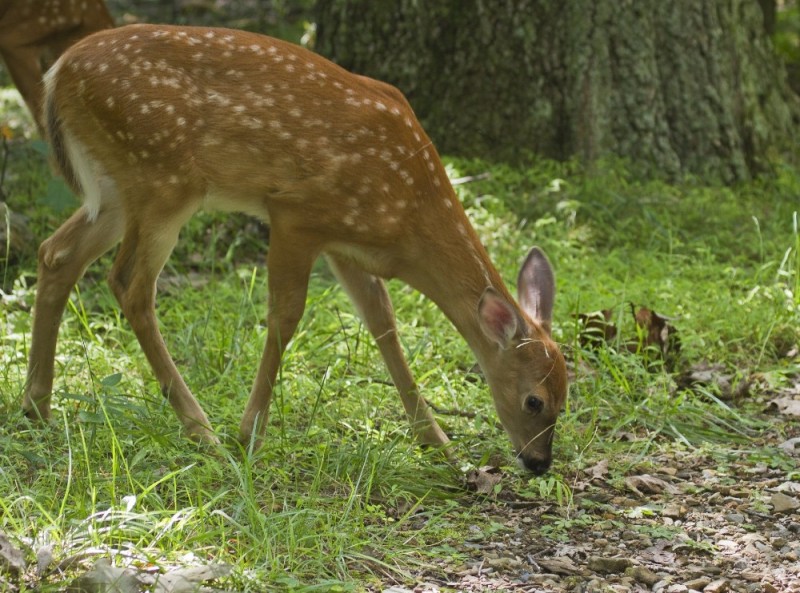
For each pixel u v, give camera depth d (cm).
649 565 809
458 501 905
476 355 975
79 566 698
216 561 711
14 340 1109
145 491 756
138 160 913
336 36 1795
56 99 939
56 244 958
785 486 942
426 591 745
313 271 1417
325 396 1040
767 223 1580
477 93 1742
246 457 809
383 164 930
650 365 1141
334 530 787
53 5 1504
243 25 2448
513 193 1623
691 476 973
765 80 1870
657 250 1477
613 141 1733
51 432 917
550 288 995
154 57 910
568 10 1716
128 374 1070
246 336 1128
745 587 777
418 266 966
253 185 922
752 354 1241
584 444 1006
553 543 838
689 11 1761
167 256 937
